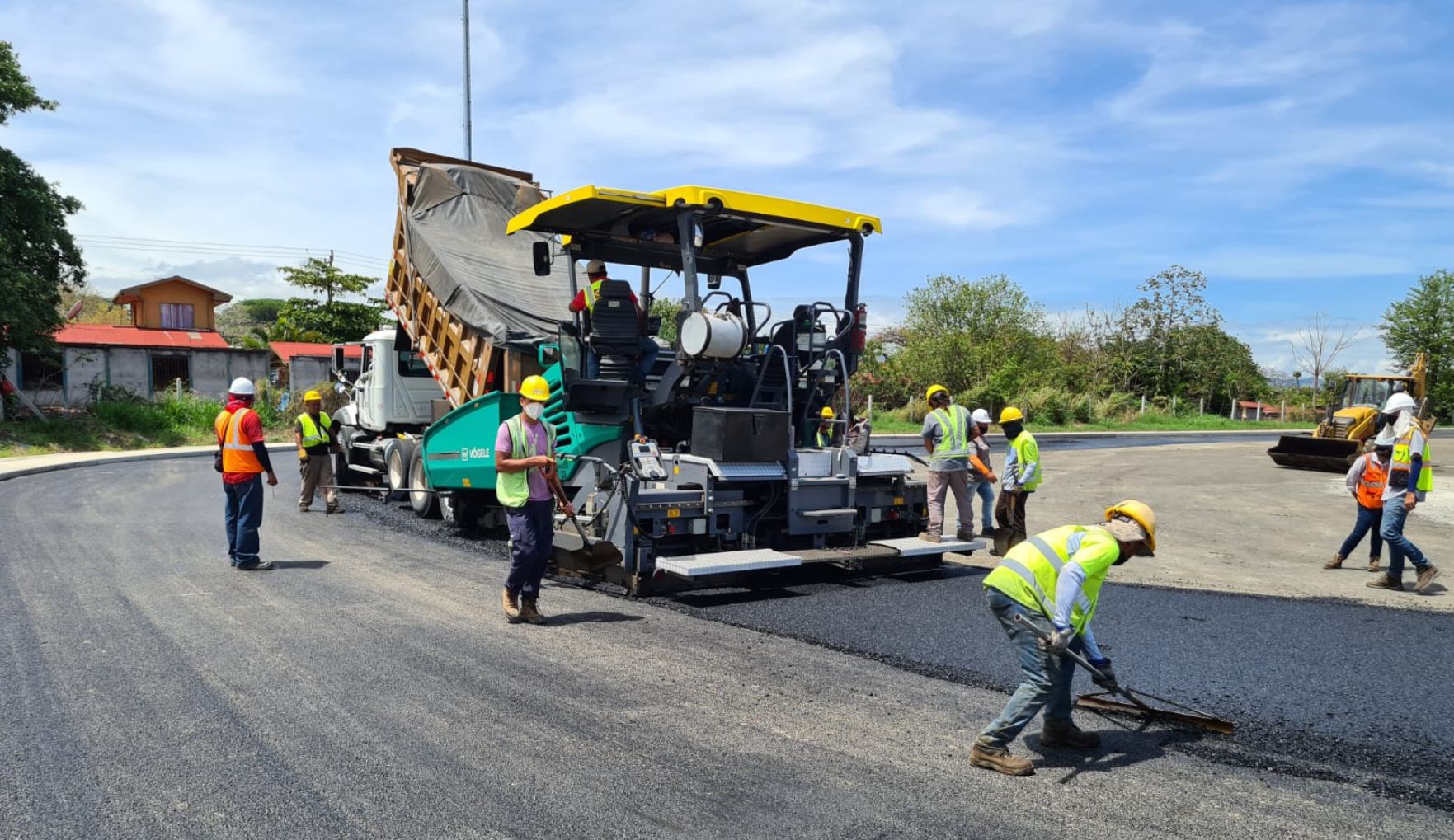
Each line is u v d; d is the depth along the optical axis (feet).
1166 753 13.39
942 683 16.37
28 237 72.79
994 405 115.96
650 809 11.20
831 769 12.53
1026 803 11.57
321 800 11.37
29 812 10.96
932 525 27.35
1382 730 14.38
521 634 19.26
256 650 17.75
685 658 17.66
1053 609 12.47
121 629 19.16
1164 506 43.86
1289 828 10.99
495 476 29.04
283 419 95.09
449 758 12.68
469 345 31.19
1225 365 147.84
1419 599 24.09
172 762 12.50
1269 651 18.81
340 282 137.80
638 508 22.70
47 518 34.96
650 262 27.45
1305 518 40.40
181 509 37.73
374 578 24.77
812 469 25.02
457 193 34.60
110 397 86.28
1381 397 77.00
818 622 20.54
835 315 26.71
